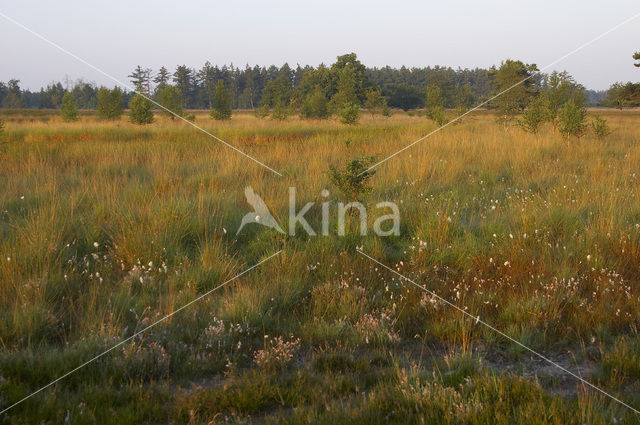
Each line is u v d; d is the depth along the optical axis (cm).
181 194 752
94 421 271
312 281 500
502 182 923
